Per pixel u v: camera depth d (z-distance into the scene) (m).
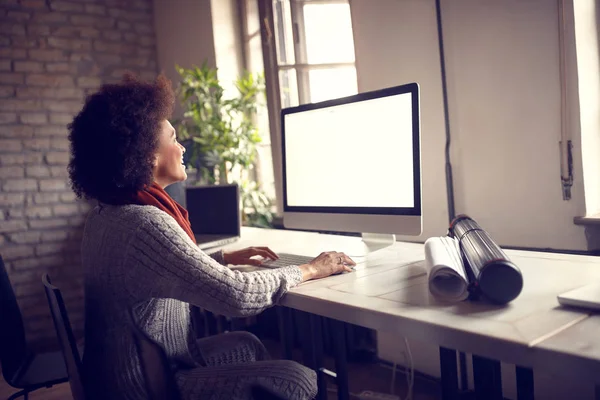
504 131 1.79
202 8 3.26
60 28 3.49
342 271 1.29
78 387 0.98
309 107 1.63
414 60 2.05
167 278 0.98
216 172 3.14
